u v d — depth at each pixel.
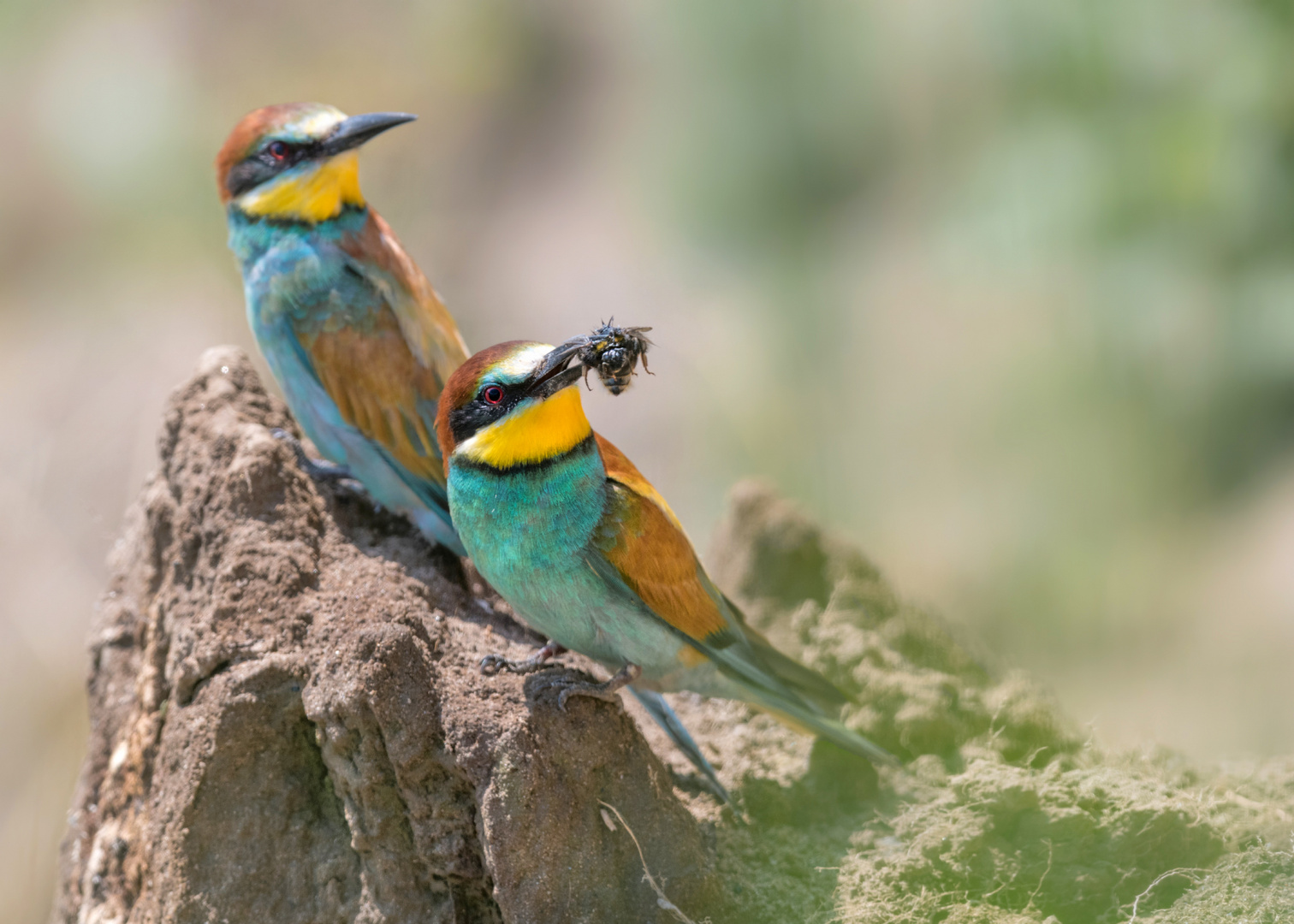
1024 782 7.07
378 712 6.23
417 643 6.36
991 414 15.95
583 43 24.33
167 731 6.98
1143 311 14.71
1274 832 7.05
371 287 8.54
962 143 16.72
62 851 8.05
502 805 6.12
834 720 7.52
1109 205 14.55
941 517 15.59
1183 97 14.51
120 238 18.31
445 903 6.45
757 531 9.18
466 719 6.25
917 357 16.78
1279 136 14.27
